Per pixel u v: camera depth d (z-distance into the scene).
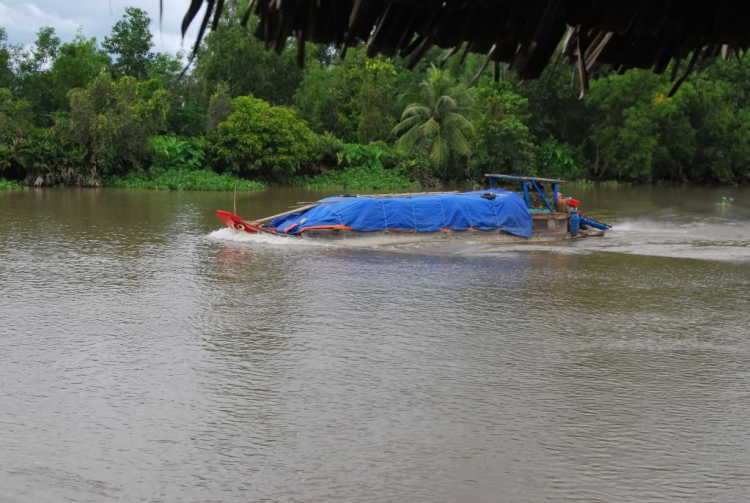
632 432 6.60
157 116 34.44
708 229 20.83
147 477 5.69
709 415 7.00
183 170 35.06
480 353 8.83
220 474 5.75
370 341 9.26
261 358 8.54
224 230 18.08
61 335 9.32
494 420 6.81
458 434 6.50
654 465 5.96
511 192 18.83
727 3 1.82
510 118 40.53
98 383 7.66
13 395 7.28
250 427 6.61
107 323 9.92
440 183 39.91
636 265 14.91
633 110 41.06
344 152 39.66
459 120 38.66
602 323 10.31
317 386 7.64
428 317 10.49
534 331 9.85
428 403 7.21
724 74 43.34
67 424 6.62
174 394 7.38
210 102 37.62
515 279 13.31
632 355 8.84
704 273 14.10
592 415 6.96
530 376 8.03
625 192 37.03
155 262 14.27
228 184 33.47
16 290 11.71
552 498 5.42
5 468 5.78
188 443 6.28
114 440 6.32
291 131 36.56
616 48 2.15
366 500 5.38
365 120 41.75
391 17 1.82
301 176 38.75
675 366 8.44
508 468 5.88
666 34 2.07
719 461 6.05
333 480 5.66
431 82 38.72
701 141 44.09
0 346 8.82
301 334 9.53
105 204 24.97
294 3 1.80
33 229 18.45
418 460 6.00
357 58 43.50
